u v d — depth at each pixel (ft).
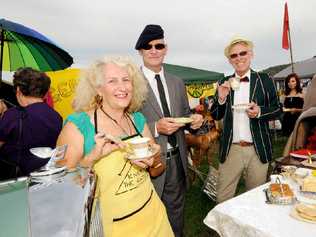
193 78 33.30
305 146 10.46
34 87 7.78
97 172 4.81
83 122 5.12
